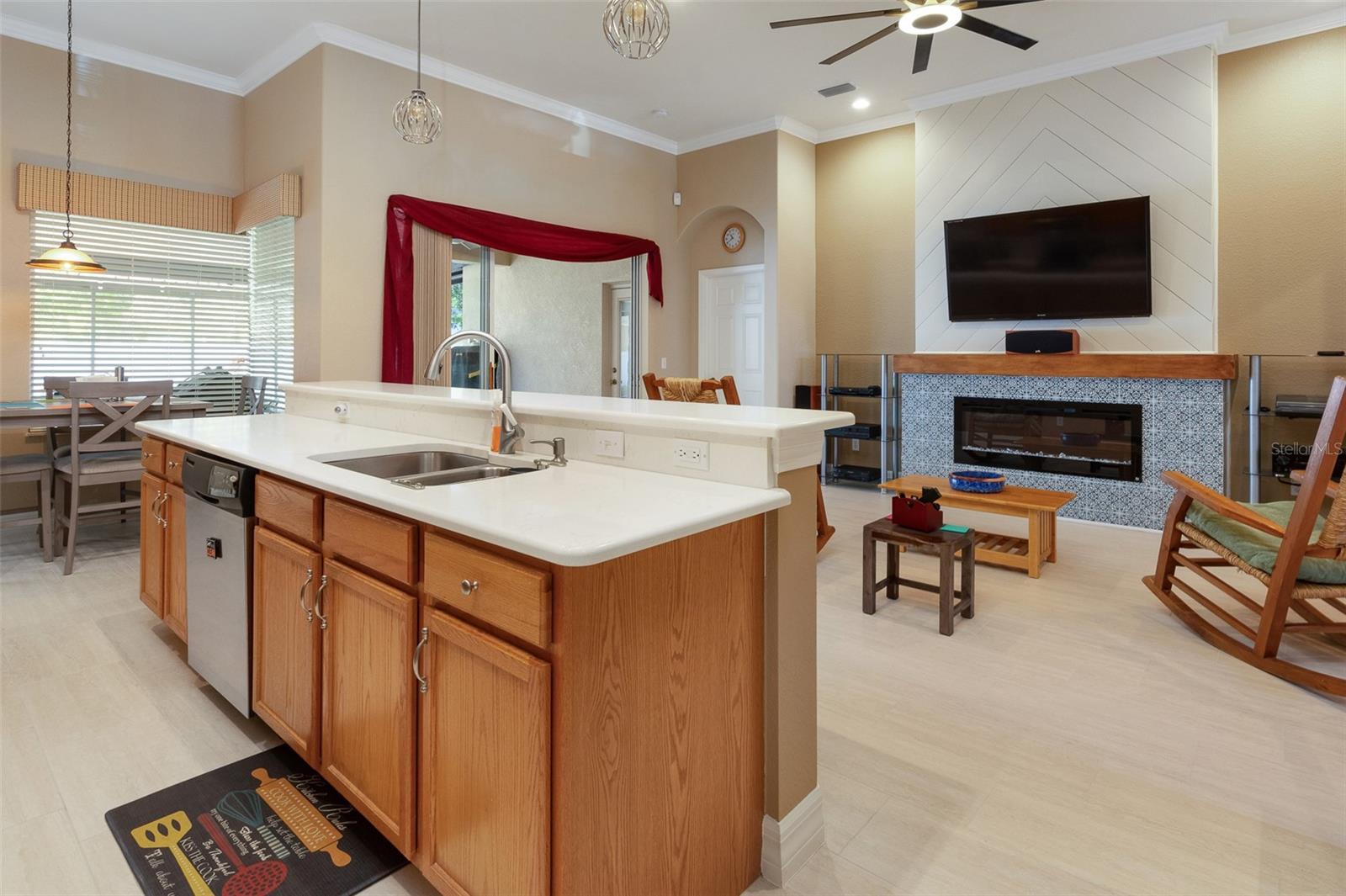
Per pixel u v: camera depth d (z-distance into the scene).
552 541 1.13
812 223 6.60
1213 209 4.58
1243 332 4.69
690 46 4.70
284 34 4.46
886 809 1.79
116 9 4.11
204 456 2.27
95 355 4.69
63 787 1.85
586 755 1.18
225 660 2.17
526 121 5.50
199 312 5.12
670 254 6.77
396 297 4.73
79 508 3.74
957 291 5.56
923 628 3.00
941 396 5.64
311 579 1.74
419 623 1.43
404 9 4.17
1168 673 2.56
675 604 1.33
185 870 1.56
